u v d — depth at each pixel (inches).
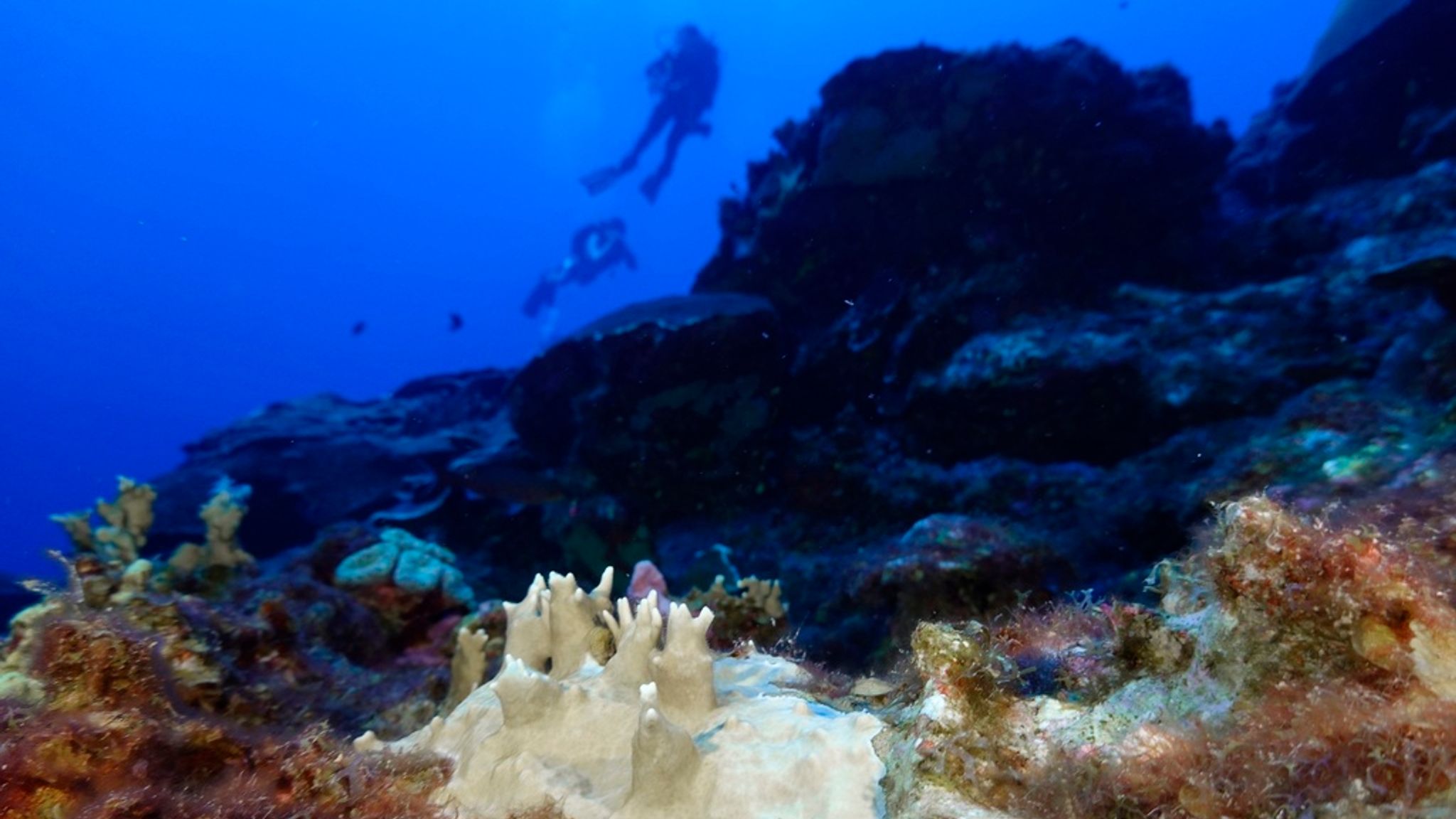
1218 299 395.5
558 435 495.8
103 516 219.6
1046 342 390.6
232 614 164.4
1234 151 601.3
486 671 152.7
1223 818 61.7
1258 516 67.8
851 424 454.3
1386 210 429.7
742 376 443.8
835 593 353.4
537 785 85.9
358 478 553.0
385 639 224.1
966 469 399.2
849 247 485.1
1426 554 79.4
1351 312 356.8
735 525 446.9
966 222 451.5
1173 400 351.9
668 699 95.3
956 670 80.0
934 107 440.8
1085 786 69.6
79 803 84.2
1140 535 315.3
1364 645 60.5
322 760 92.7
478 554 480.7
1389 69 485.7
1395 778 55.8
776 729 88.4
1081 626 105.7
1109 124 440.8
